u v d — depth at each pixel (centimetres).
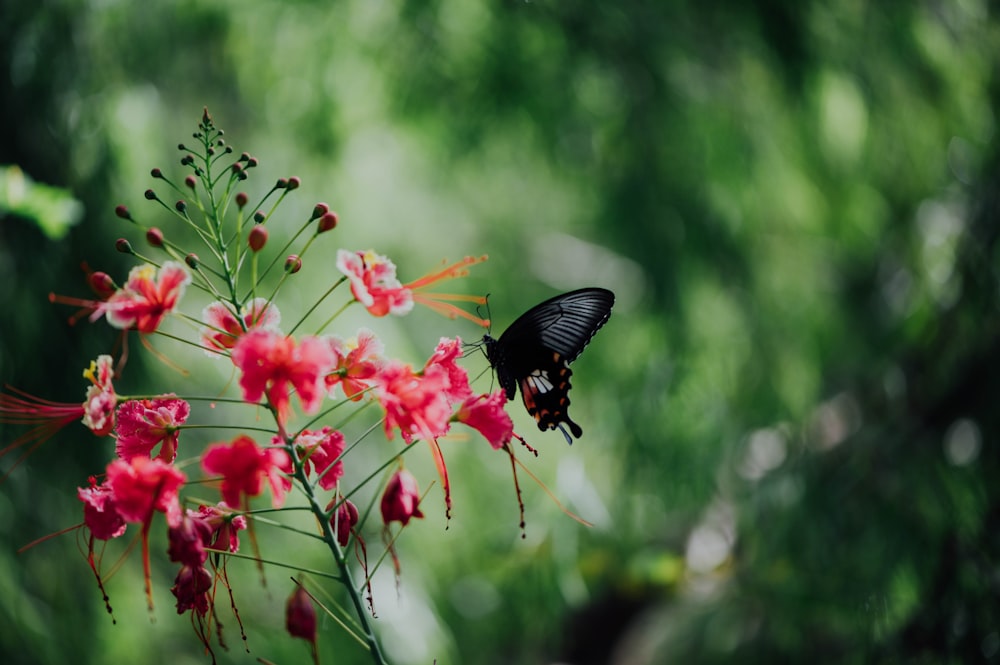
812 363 609
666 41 548
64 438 480
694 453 610
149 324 213
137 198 506
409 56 565
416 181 655
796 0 552
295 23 582
